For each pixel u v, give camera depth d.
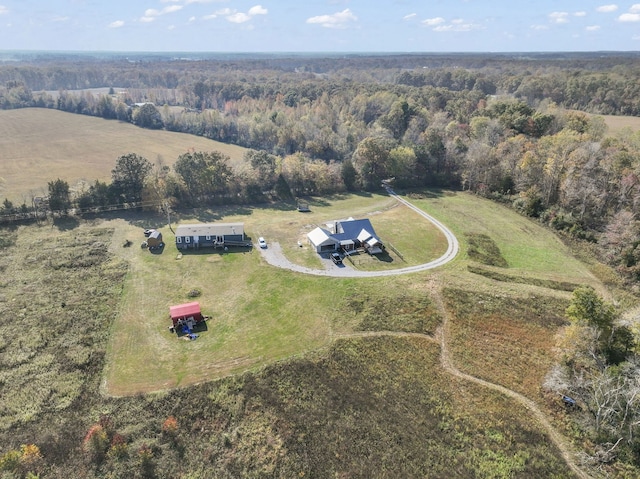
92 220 73.62
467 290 54.53
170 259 60.94
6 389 36.59
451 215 82.38
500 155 91.62
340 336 45.28
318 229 69.06
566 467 31.67
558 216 74.88
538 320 48.94
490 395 38.09
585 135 89.44
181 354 41.94
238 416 34.91
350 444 32.81
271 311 49.44
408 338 45.22
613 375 35.28
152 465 30.64
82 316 46.81
